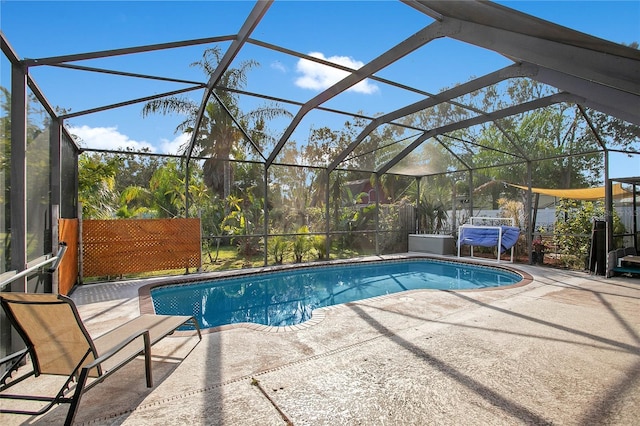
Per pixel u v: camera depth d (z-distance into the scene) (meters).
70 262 6.21
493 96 7.09
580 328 4.15
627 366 3.12
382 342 3.78
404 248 12.81
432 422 2.29
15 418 2.38
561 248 9.25
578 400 2.55
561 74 4.90
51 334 2.41
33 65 4.05
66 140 6.32
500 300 5.57
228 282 8.27
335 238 11.54
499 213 11.48
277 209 11.14
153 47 4.69
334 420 2.32
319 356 3.41
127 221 7.69
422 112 7.93
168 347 3.66
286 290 8.00
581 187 9.57
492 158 10.18
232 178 12.84
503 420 2.31
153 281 7.43
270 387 2.78
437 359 3.30
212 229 12.14
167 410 2.44
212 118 8.48
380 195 13.56
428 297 5.82
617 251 7.62
